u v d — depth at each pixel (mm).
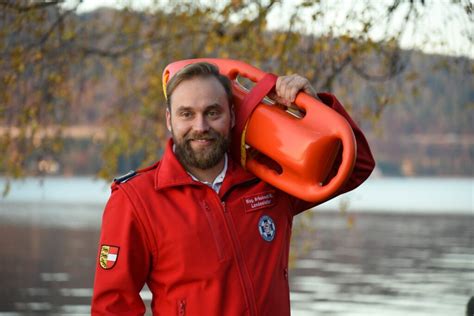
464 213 70188
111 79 8227
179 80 3049
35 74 7215
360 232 45906
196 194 3102
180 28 7539
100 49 7906
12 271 25828
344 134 3076
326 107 3154
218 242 3043
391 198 110938
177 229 3031
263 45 6316
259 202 3189
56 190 131375
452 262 29281
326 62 5891
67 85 7605
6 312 17547
